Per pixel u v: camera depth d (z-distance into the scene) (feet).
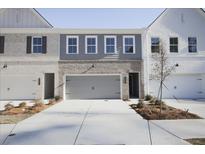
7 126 22.56
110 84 54.44
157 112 29.81
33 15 57.52
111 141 17.16
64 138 18.08
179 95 55.11
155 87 54.49
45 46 53.88
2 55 53.31
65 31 54.08
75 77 54.29
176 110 32.09
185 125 22.74
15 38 53.72
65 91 53.72
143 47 54.70
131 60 54.08
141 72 54.13
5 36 53.62
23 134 19.39
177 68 55.36
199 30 57.06
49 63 53.62
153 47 55.47
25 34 53.93
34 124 23.54
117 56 54.24
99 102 46.24
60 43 54.13
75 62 53.72
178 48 56.13
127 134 19.17
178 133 19.39
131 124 23.35
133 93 59.98
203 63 56.03
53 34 54.29
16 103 45.34
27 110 33.45
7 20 57.00
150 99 48.91
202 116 28.09
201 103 44.14
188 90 55.52
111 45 54.54
